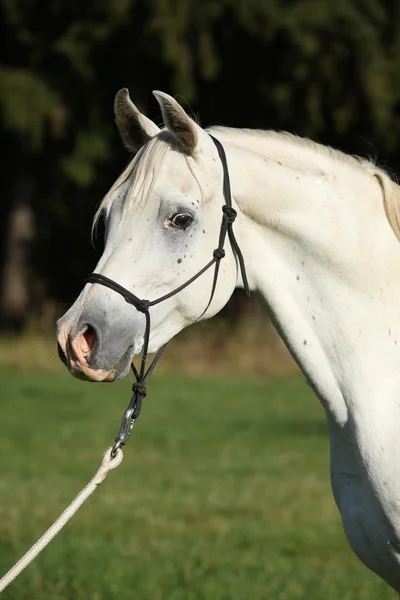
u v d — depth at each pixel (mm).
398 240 5816
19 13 28812
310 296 5738
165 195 5480
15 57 30875
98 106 29875
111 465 5477
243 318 30125
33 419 19844
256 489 13625
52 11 28625
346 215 5746
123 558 10016
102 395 23391
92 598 8609
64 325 5363
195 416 20500
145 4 27828
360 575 9500
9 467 15133
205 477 14461
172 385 25203
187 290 5547
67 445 17109
